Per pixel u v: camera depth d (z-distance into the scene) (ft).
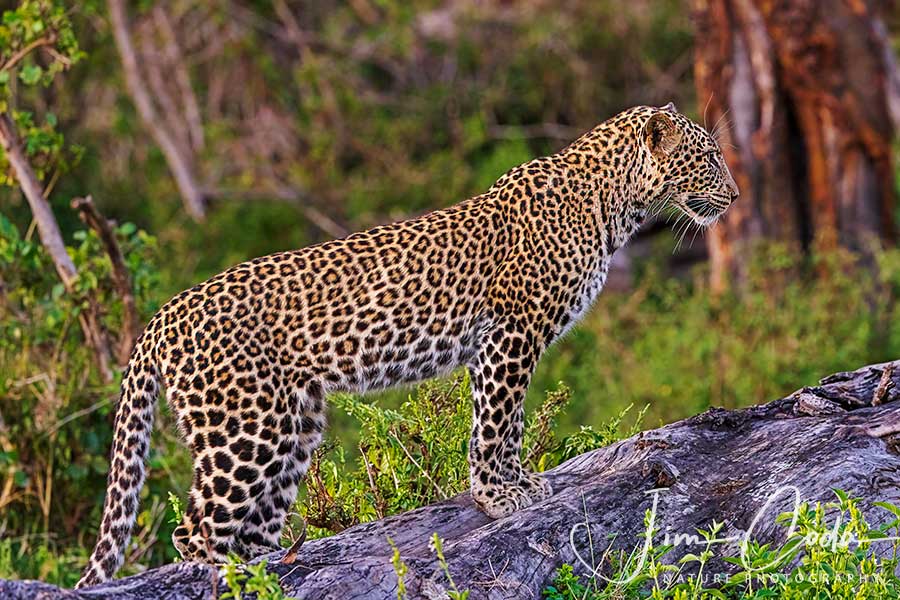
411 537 28.07
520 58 92.53
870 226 75.31
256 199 85.92
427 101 91.56
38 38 46.73
